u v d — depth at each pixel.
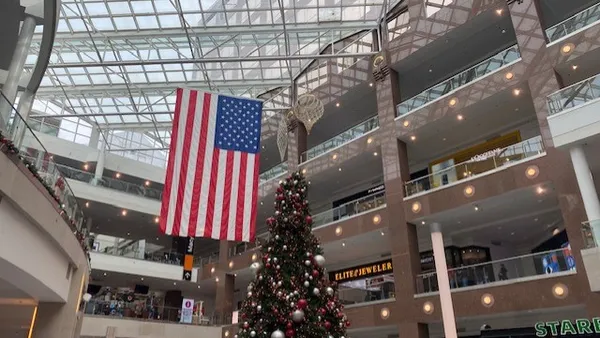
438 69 25.34
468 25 22.00
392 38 26.48
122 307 28.02
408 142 23.88
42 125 37.53
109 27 27.88
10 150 9.02
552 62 18.05
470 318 19.38
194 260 36.78
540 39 18.75
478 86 20.48
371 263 27.61
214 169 15.17
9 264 9.49
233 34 28.09
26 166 9.84
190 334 29.81
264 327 8.28
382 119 24.52
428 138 23.50
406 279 20.70
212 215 14.52
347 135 26.83
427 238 24.16
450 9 22.95
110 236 39.66
